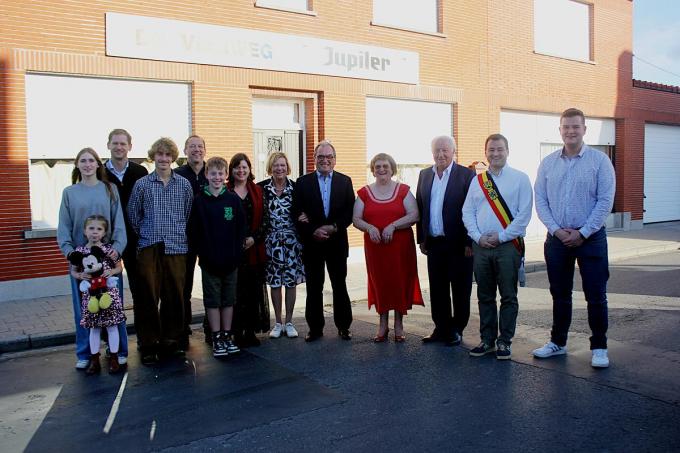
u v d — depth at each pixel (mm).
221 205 6102
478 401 4844
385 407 4777
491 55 14695
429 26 13625
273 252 6824
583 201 5621
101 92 9500
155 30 9781
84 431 4473
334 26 11875
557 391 5020
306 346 6578
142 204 6039
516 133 15719
